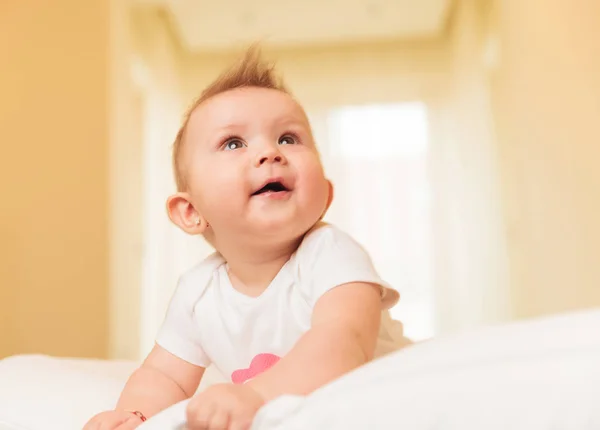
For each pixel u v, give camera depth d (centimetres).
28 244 254
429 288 407
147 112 373
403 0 396
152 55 383
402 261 411
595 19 174
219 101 74
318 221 75
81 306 253
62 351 248
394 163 426
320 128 434
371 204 421
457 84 406
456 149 411
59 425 67
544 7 224
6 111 266
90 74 276
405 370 38
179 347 78
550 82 221
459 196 393
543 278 245
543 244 242
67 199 261
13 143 263
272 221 67
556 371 34
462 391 35
